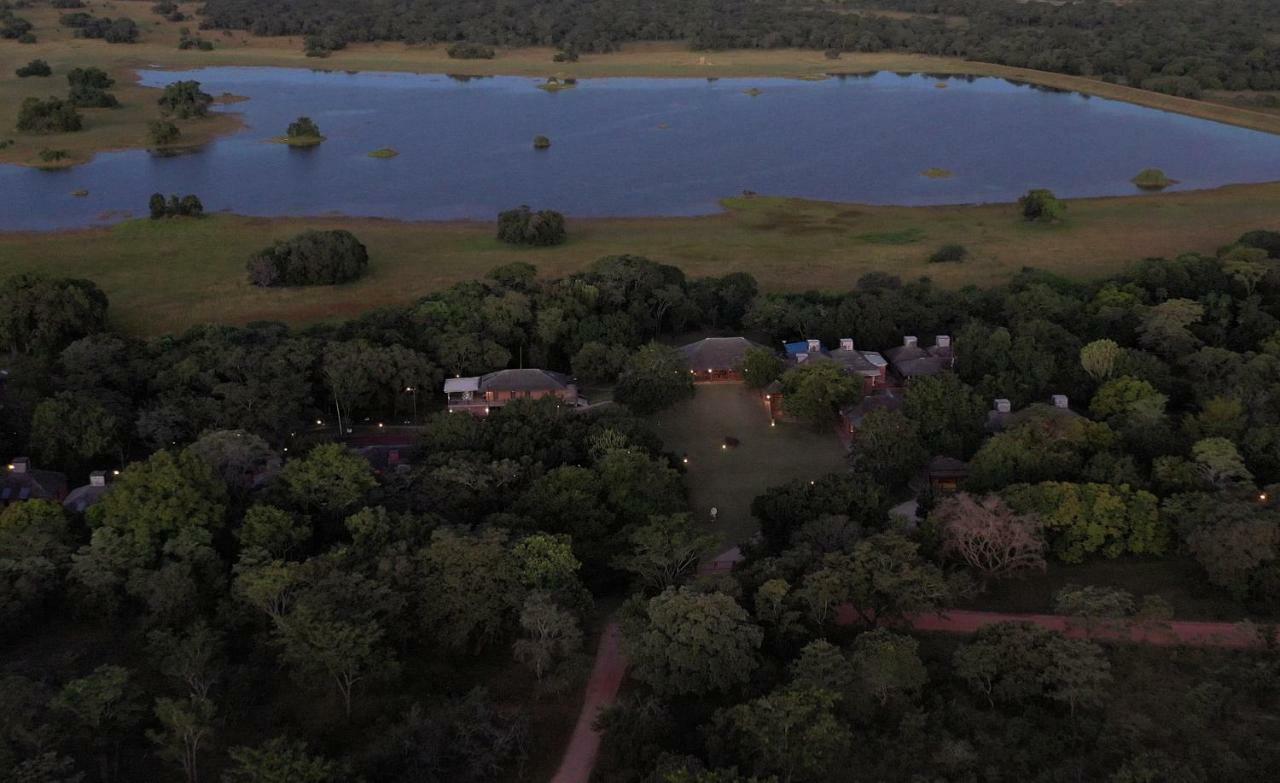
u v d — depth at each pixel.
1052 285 174.38
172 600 93.94
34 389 136.88
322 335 159.00
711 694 86.88
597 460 119.25
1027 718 83.12
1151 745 80.12
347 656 84.19
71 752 79.12
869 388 151.50
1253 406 128.62
